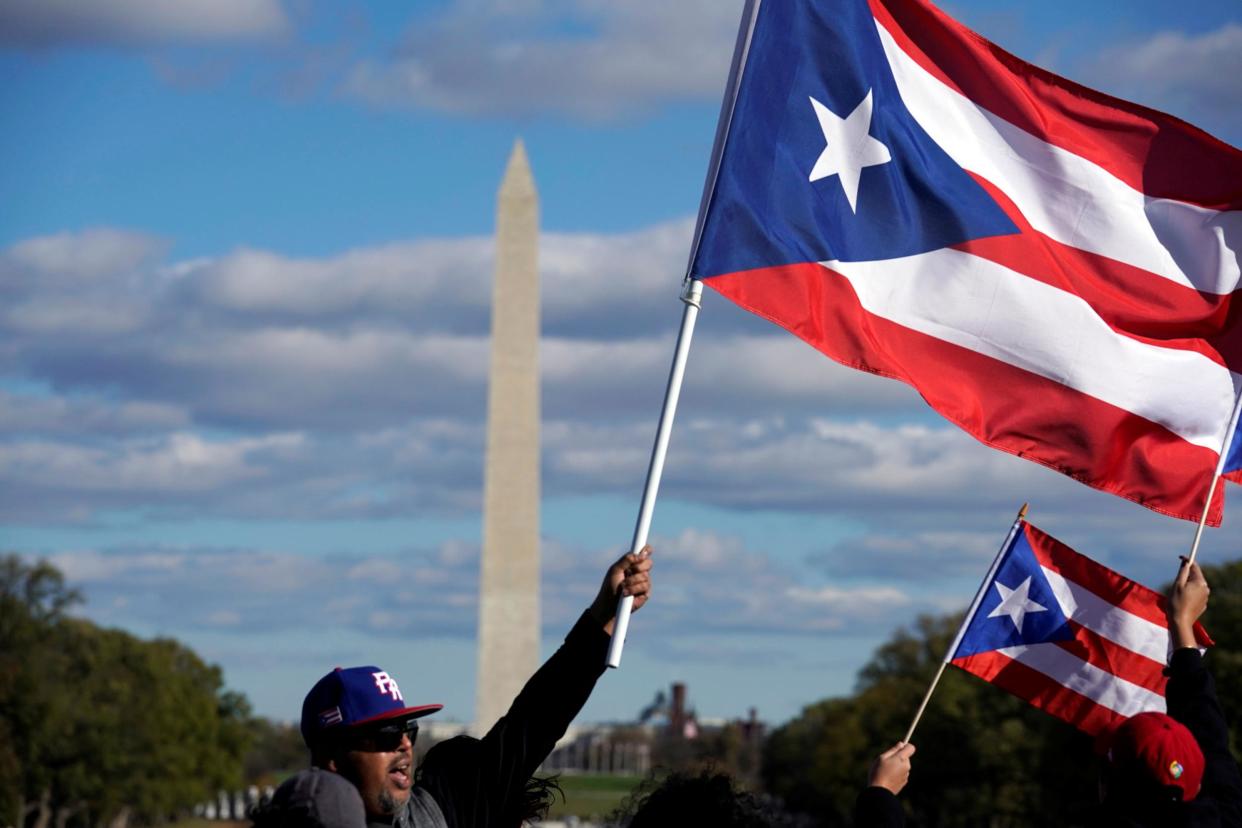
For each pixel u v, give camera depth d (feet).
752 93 45.93
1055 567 51.21
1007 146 48.75
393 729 30.83
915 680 544.62
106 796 475.31
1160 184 48.70
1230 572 314.55
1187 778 31.63
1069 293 48.21
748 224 45.19
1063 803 359.05
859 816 34.06
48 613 477.77
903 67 47.93
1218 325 48.67
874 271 46.88
